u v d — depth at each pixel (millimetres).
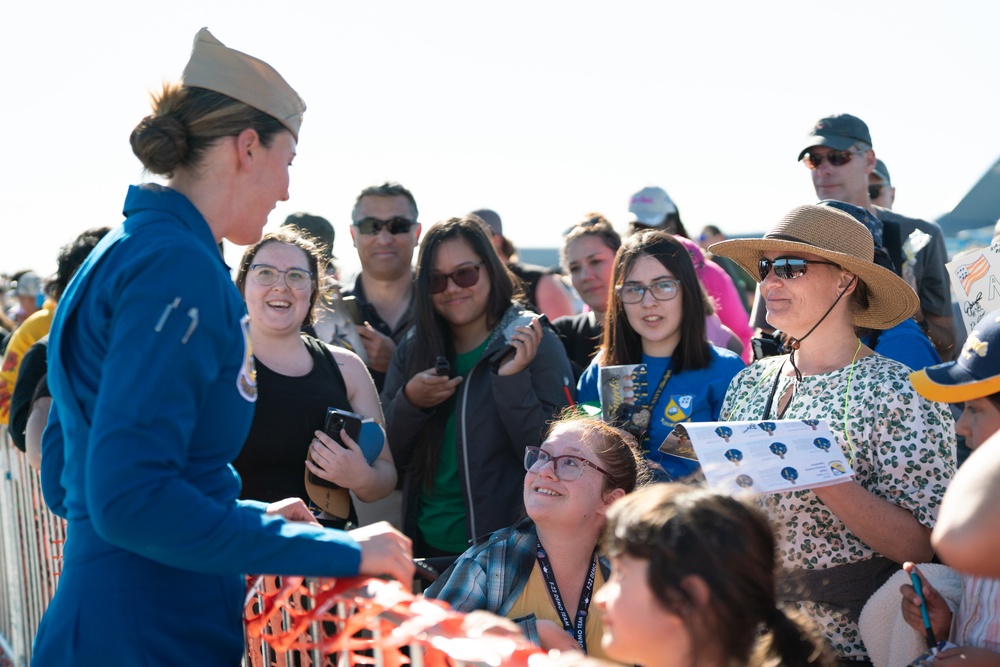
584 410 3686
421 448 4047
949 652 2070
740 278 7242
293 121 2146
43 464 2221
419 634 1665
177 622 1914
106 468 1644
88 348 1875
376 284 5156
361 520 4344
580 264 5316
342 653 2010
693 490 1725
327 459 3406
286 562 1770
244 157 2055
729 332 4758
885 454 2594
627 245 3885
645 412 3588
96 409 1717
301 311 3652
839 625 2611
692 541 1605
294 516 2318
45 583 4355
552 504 2574
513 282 4531
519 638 1711
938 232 4840
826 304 2816
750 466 2270
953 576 2307
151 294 1771
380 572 1864
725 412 3100
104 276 1888
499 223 6484
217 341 1836
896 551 2500
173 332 1752
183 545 1667
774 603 1734
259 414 3480
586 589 2586
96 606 1853
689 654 1592
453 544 4000
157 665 1867
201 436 1889
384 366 4766
